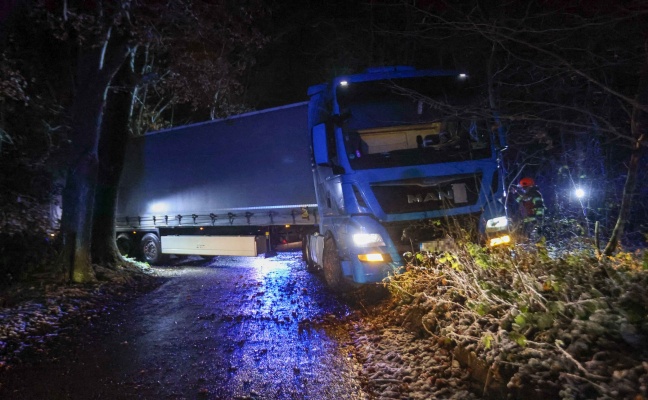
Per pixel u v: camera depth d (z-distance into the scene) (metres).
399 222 9.09
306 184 12.26
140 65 17.81
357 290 10.25
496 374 4.98
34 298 11.27
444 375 5.72
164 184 16.41
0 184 15.62
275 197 13.05
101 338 8.53
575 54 9.98
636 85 10.68
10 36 13.41
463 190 9.22
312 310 9.36
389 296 9.38
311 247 12.61
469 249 7.38
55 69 16.55
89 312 10.45
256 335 8.04
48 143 17.03
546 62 9.44
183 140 15.59
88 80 12.94
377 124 9.44
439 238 8.98
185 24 12.79
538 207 10.55
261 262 16.44
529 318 5.38
